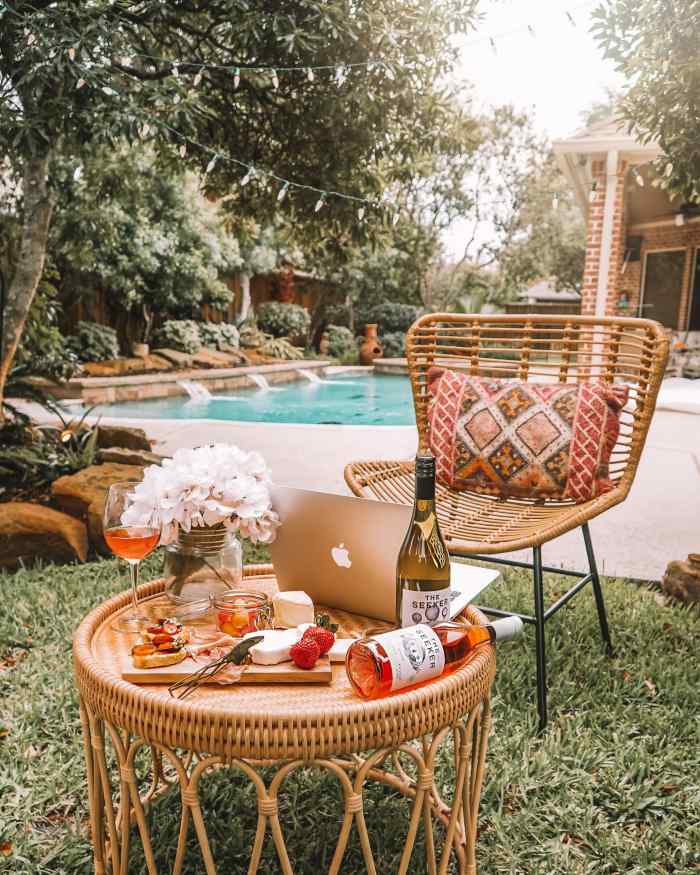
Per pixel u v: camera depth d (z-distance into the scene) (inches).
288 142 172.9
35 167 149.9
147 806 61.4
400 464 98.5
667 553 127.3
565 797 63.6
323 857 55.4
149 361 429.7
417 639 45.3
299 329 602.9
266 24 135.1
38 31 113.0
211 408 375.9
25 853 56.9
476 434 94.1
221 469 55.3
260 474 58.2
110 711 44.5
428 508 53.5
